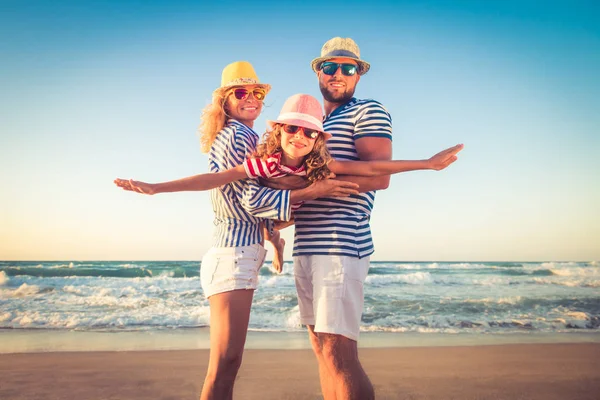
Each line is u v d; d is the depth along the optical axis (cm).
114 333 928
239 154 317
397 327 1048
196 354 715
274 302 1290
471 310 1245
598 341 906
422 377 593
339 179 307
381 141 314
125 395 504
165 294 1427
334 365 300
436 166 295
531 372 622
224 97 346
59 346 797
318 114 307
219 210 324
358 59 347
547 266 2328
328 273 304
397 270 2216
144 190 288
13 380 559
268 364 661
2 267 1855
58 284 1608
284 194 299
